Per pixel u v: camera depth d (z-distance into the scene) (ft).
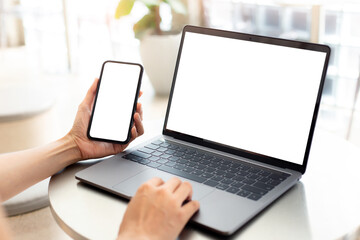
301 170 2.92
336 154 3.39
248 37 3.22
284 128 3.01
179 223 2.24
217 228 2.31
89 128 3.24
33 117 6.75
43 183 5.87
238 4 9.30
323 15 7.52
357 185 2.90
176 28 9.66
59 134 7.48
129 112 3.26
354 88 7.70
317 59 2.93
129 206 2.27
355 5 7.36
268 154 3.05
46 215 5.65
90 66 12.09
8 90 7.84
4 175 2.92
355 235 2.71
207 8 9.82
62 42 13.76
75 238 2.45
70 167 3.21
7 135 6.59
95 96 3.34
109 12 12.09
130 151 3.27
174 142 3.41
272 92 3.08
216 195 2.64
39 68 12.46
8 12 12.95
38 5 13.85
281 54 3.07
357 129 7.64
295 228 2.42
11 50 14.78
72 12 12.30
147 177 2.89
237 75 3.24
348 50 7.68
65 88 10.73
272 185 2.77
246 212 2.47
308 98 2.94
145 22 9.43
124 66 3.32
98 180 2.86
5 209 5.50
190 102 3.43
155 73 9.64
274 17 8.76
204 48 3.40
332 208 2.62
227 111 3.26
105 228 2.46
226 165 3.03
